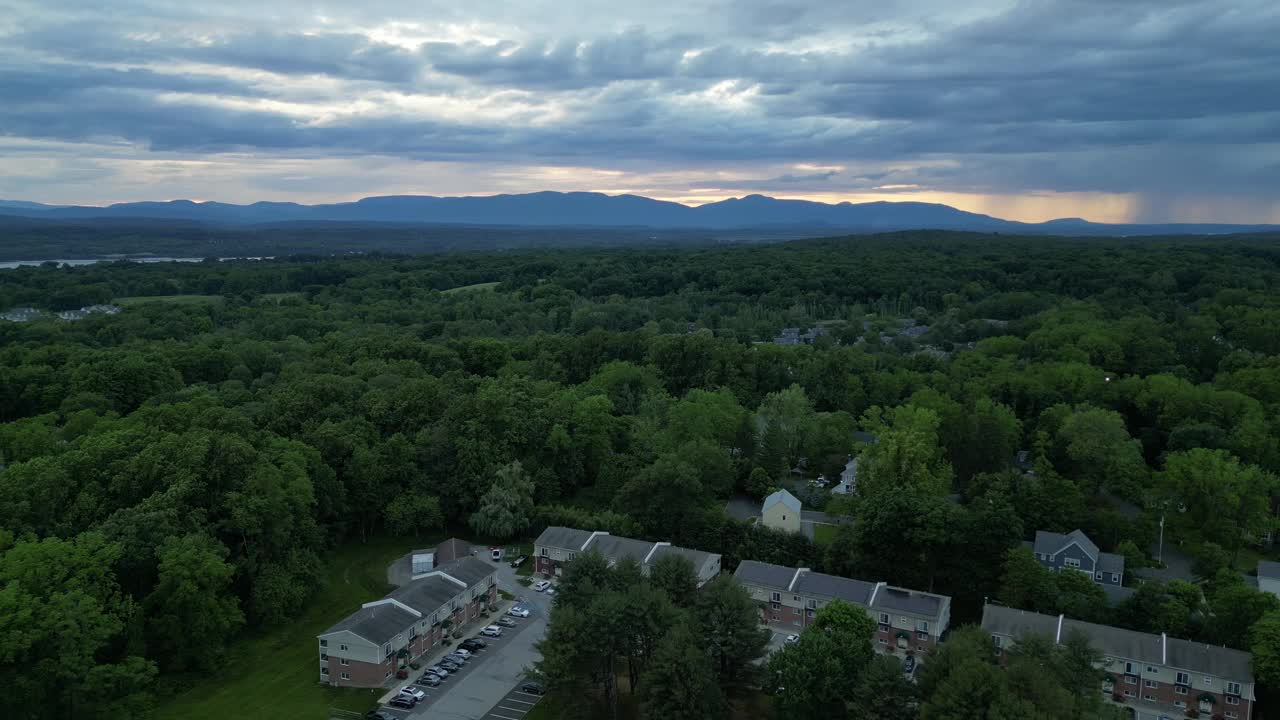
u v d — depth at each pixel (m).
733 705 71.62
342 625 77.56
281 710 72.19
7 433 111.44
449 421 117.75
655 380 157.25
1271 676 68.69
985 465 123.44
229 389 140.50
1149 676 72.50
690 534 101.69
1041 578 82.06
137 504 87.06
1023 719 53.38
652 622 68.31
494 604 93.25
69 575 71.75
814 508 119.00
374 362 155.88
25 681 63.25
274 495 88.50
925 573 88.88
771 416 133.00
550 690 67.50
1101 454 116.50
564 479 122.06
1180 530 103.81
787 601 87.25
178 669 76.94
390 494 108.94
